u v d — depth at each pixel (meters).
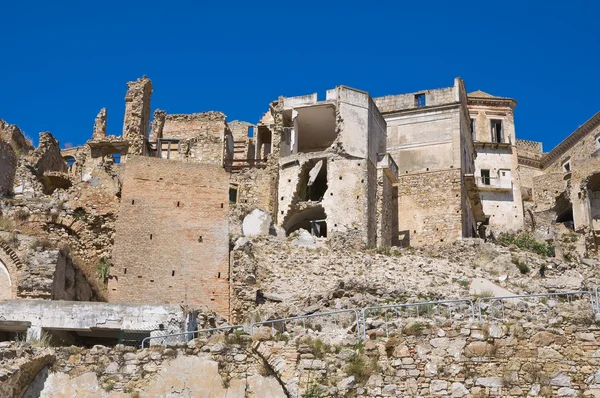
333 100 57.19
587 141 80.69
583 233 71.38
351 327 27.81
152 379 26.38
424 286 42.81
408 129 61.81
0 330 32.69
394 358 25.50
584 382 24.19
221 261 43.38
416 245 58.16
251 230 50.22
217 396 26.16
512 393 24.34
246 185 56.22
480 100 84.81
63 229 45.00
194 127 65.19
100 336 33.97
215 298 42.28
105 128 66.75
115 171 47.22
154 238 43.69
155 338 29.91
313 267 45.66
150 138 65.12
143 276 42.72
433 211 58.66
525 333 25.20
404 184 60.19
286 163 56.56
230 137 65.19
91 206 45.66
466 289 42.78
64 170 63.06
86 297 41.19
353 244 52.16
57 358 26.67
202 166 45.81
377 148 58.59
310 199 58.19
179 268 43.00
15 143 61.12
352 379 25.23
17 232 41.34
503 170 80.19
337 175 54.78
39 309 32.53
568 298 35.78
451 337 25.44
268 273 44.25
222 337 27.25
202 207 44.84
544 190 84.56
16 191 51.59
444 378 24.88
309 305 39.34
